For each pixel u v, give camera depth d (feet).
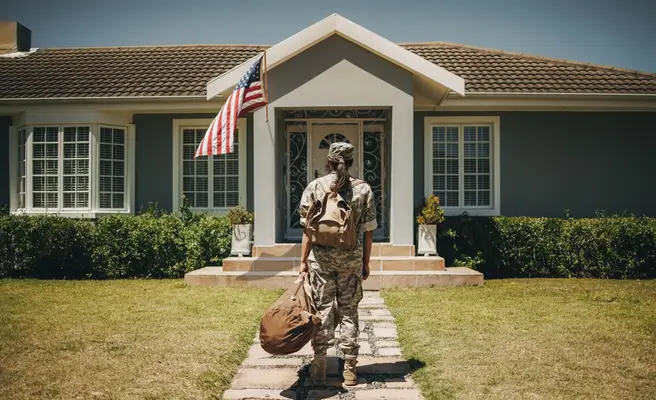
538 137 38.14
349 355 14.97
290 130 36.50
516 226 33.96
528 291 27.71
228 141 28.71
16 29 48.80
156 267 34.27
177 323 20.70
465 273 29.73
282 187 34.71
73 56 46.57
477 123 38.14
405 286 29.27
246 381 15.37
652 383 14.52
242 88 29.17
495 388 14.25
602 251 33.50
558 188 38.19
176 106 37.14
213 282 29.78
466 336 18.86
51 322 20.84
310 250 15.49
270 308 14.33
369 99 31.09
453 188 38.19
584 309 23.15
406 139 31.07
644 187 38.52
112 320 21.18
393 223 31.09
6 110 37.73
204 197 39.22
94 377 14.93
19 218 34.01
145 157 38.93
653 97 36.32
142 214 38.04
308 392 14.57
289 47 30.30
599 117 38.42
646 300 25.05
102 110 37.27
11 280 32.60
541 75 39.65
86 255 34.19
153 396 13.76
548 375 15.06
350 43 31.09
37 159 37.63
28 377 14.85
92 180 37.14
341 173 14.92
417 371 15.84
